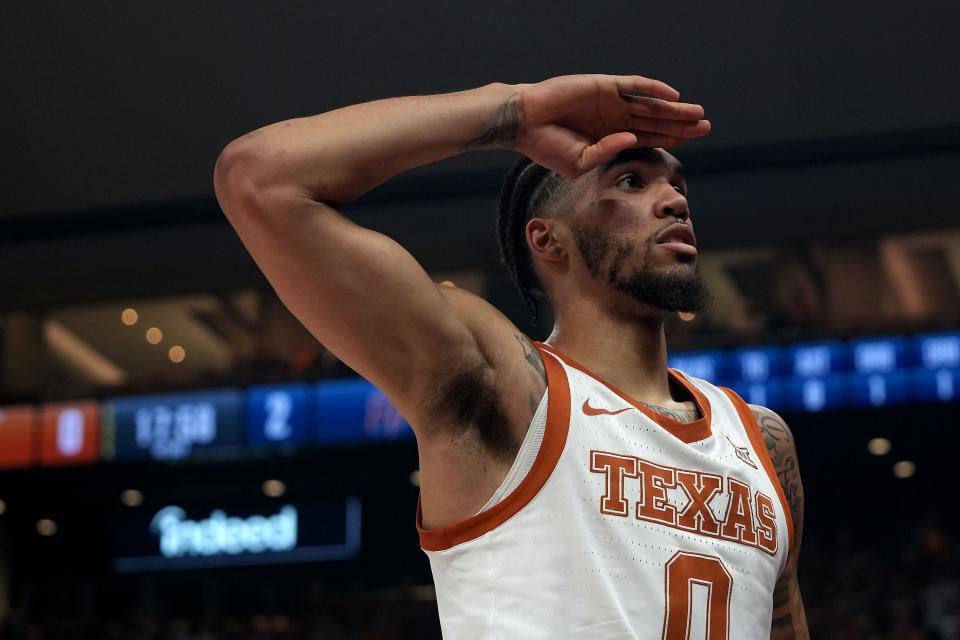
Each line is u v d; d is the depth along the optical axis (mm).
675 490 1927
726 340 12445
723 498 1965
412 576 16297
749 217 9836
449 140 1976
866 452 14594
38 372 15312
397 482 15859
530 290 2371
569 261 2197
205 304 14766
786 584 2279
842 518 16344
